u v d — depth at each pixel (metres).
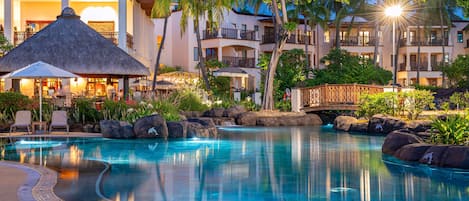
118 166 11.80
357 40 56.12
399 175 10.52
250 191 8.88
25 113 19.62
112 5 34.72
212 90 35.84
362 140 18.61
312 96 29.97
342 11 48.41
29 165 11.30
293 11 47.38
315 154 14.24
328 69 36.91
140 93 27.69
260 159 13.16
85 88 32.38
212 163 12.41
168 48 49.41
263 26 53.28
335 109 28.41
